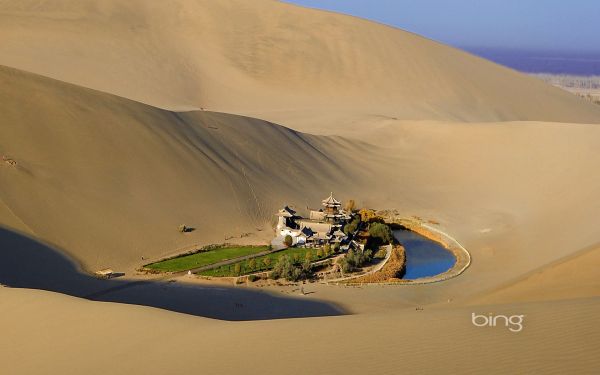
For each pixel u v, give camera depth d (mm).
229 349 20922
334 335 21156
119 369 20422
